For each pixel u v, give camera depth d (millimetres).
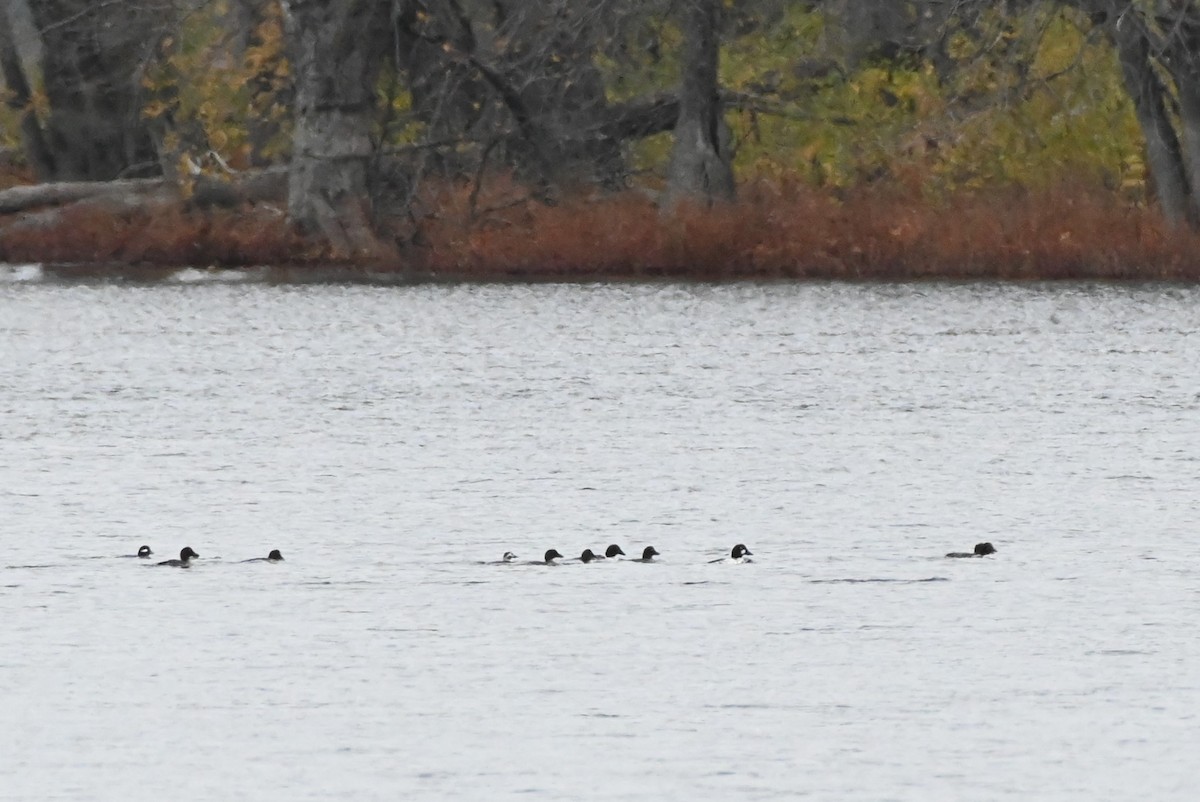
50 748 25141
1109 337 68750
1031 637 29812
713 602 31812
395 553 35531
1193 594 32438
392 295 82812
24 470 43781
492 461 45125
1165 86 86438
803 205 89500
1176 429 49438
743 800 23500
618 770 24359
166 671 28141
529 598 32125
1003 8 81188
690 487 41938
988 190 89062
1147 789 23797
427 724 25938
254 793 23719
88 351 65875
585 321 74375
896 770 24391
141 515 38969
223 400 54906
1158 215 86750
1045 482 42375
